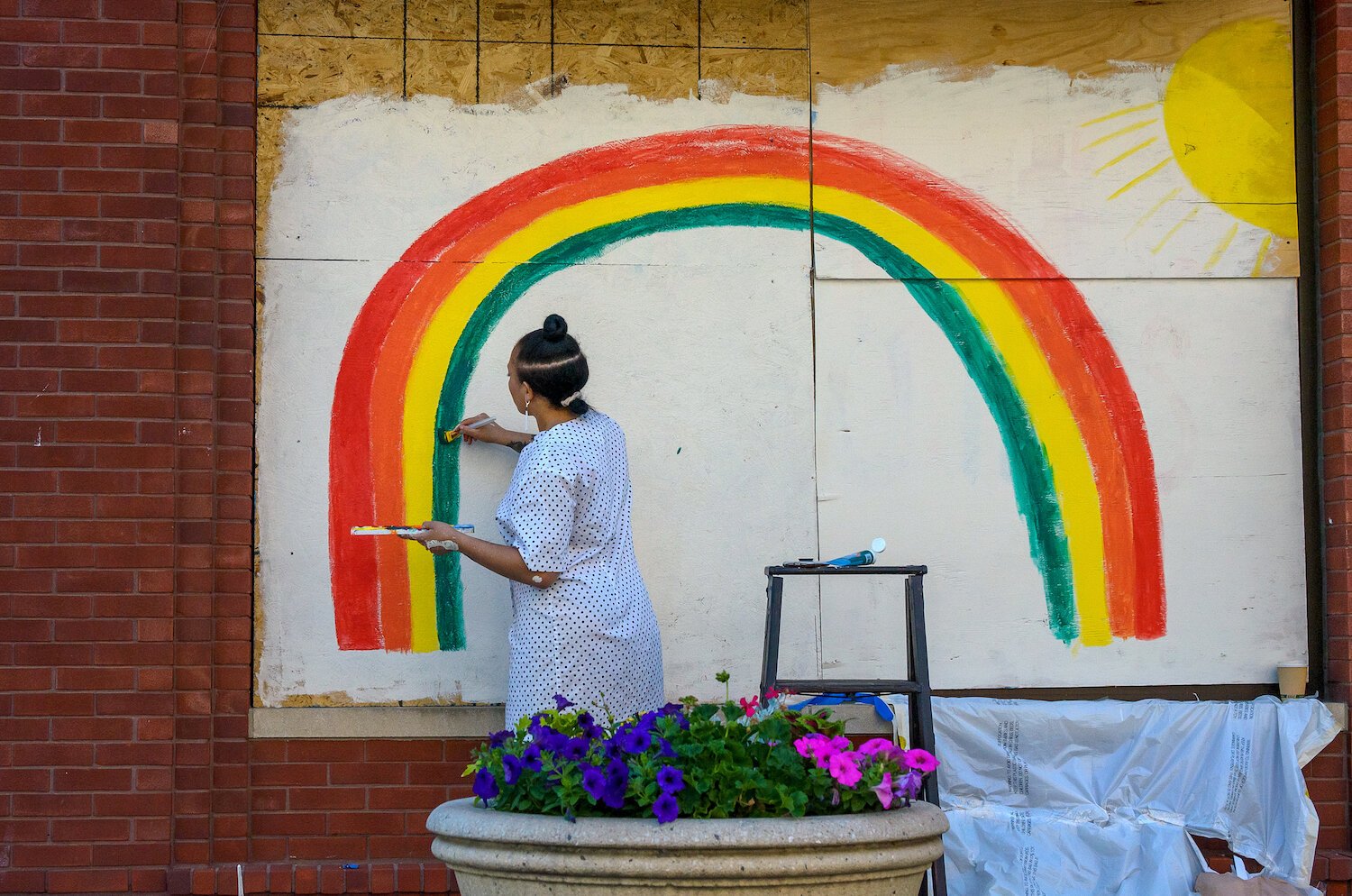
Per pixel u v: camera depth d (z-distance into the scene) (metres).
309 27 5.26
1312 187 5.45
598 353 5.24
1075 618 5.27
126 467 4.91
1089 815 4.96
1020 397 5.32
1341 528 5.23
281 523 5.12
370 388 5.18
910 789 3.47
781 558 5.23
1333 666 5.24
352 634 5.12
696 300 5.28
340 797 5.06
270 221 5.19
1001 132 5.39
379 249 5.21
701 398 5.25
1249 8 5.45
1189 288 5.39
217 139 5.13
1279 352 5.39
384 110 5.26
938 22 5.40
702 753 3.36
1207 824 4.93
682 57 5.34
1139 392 5.34
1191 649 5.28
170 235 4.97
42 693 4.85
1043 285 5.36
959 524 5.27
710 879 3.15
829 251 5.32
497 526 5.18
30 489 4.88
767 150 5.33
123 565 4.89
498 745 3.59
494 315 5.23
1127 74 5.42
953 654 5.23
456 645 5.14
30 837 4.82
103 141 4.97
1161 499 5.32
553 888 3.24
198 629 4.96
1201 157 5.42
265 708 5.06
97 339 4.93
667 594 5.20
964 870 4.93
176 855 4.91
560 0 5.34
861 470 5.27
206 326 5.03
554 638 4.32
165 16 5.02
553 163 5.28
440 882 4.95
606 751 3.35
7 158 4.95
